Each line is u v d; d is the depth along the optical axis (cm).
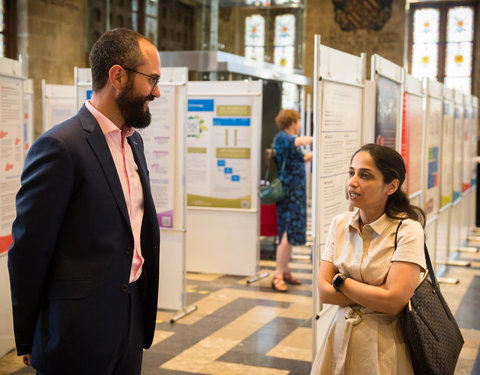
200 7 884
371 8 1631
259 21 934
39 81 988
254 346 417
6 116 376
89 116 197
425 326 197
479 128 1477
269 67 899
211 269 641
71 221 188
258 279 618
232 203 623
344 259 213
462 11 1720
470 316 502
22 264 181
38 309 189
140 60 196
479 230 954
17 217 183
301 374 366
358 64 376
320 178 323
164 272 493
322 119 321
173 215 483
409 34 1769
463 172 795
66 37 1038
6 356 389
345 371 205
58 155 183
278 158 565
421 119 534
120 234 195
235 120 610
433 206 595
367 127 458
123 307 199
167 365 379
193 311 502
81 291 187
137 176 212
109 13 1024
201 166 627
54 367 189
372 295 198
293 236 565
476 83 1719
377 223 207
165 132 477
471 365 392
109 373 196
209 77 821
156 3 927
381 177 207
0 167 370
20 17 959
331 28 1672
